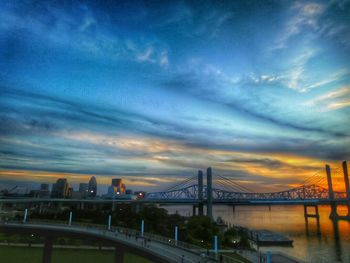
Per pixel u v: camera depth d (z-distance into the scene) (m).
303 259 128.12
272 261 80.94
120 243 74.00
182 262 53.03
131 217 139.62
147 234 84.69
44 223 99.00
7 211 192.12
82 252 98.44
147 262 92.69
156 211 160.62
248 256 85.50
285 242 158.12
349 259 130.00
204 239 117.44
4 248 101.12
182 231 120.69
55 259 91.94
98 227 96.25
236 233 122.75
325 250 148.88
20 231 90.69
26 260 91.25
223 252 89.31
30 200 189.12
